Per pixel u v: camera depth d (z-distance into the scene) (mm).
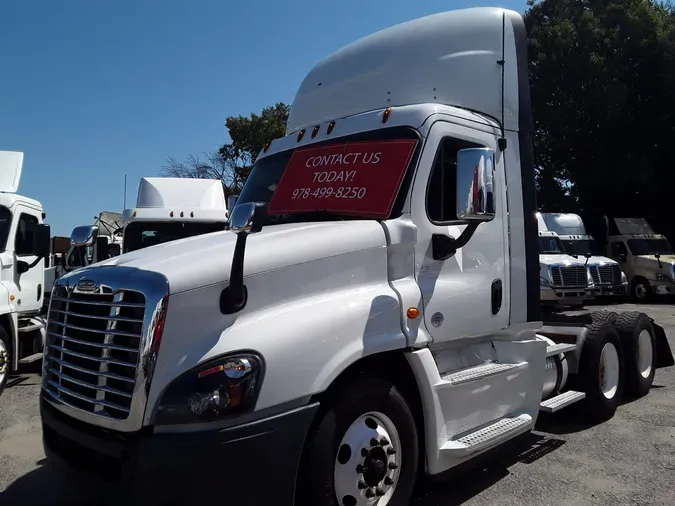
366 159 4379
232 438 3018
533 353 4945
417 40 5105
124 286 3297
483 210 3713
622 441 5828
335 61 5668
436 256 4180
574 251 19953
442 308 4152
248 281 3350
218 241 3871
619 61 24781
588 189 27266
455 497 4539
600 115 24625
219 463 2984
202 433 2984
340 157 4531
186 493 2949
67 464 3525
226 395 3027
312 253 3613
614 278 19422
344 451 3533
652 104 25312
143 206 12344
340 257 3717
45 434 3840
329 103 5500
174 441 2971
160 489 2951
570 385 6367
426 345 4055
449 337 4211
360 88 5285
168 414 3037
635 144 25594
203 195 12570
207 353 3125
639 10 24609
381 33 5445
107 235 13969
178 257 3473
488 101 4867
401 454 3828
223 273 3320
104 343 3320
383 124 4445
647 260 21750
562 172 27312
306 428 3264
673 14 26719
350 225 3912
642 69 25031
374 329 3668
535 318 4973
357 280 3785
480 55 4906
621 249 22984
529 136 5016
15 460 5453
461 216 3771
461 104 4871
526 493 4613
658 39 24344
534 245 5000
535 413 4957
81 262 13305
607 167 25172
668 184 27016
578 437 5969
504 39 4918
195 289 3211
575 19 25828
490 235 4637
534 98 25141
